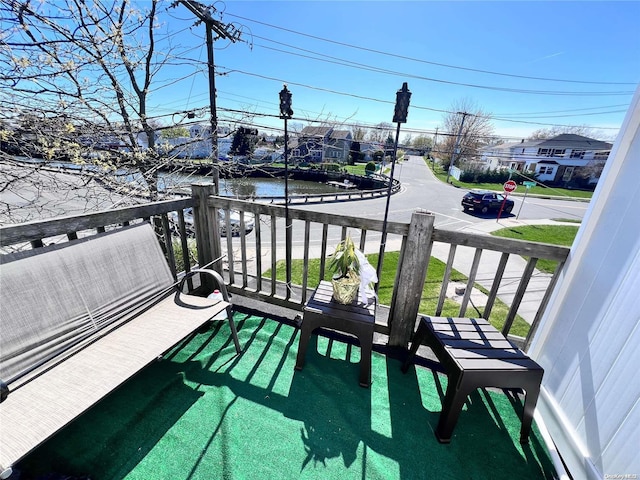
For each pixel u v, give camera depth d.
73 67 2.50
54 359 1.24
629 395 1.02
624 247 1.15
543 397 1.55
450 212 13.99
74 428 1.35
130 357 1.29
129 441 1.30
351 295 1.73
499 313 3.49
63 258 1.35
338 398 1.60
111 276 1.54
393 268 5.23
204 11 4.05
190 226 4.36
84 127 2.78
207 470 1.21
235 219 7.74
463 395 1.30
